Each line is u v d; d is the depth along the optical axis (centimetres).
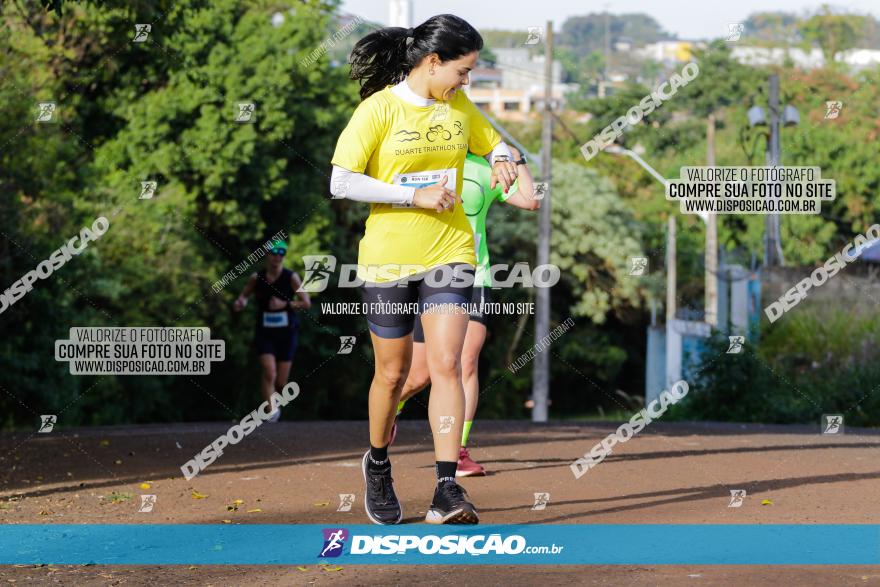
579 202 4684
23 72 2259
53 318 2381
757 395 2212
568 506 787
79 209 2542
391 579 570
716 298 3284
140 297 2869
